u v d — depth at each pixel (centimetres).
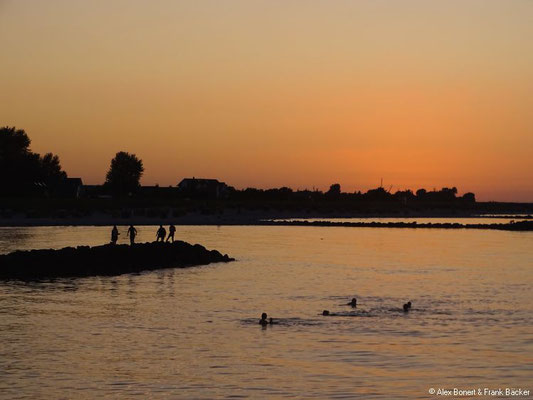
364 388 2831
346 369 3112
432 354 3388
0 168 19650
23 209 17175
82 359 3234
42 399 2658
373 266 7662
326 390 2798
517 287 5934
